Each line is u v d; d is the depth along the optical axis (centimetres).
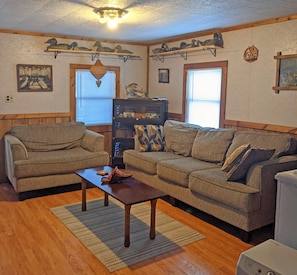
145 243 296
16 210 372
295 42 360
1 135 480
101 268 256
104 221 344
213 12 346
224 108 453
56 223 337
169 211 376
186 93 519
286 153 339
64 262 263
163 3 310
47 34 495
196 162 399
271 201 308
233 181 315
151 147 463
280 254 193
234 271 254
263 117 402
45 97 510
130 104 535
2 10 343
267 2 306
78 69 533
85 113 554
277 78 380
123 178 330
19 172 395
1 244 291
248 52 411
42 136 482
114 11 335
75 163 432
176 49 508
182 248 289
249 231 297
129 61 582
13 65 477
